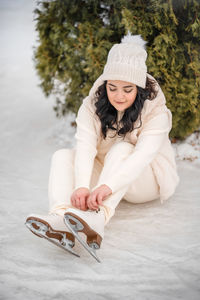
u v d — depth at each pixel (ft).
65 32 11.37
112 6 10.96
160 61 10.03
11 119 15.53
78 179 6.41
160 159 7.26
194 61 10.24
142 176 7.17
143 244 6.35
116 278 5.29
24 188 9.37
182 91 10.45
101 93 7.11
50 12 11.68
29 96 18.21
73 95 12.16
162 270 5.49
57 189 6.35
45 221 5.57
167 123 6.99
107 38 10.84
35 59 13.00
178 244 6.32
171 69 10.19
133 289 5.01
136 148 6.59
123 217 7.54
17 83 20.22
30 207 8.12
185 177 9.95
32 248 6.20
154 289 5.01
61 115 13.52
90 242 5.62
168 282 5.18
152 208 7.99
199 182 9.57
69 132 13.70
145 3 10.05
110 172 6.27
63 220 5.49
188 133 11.44
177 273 5.40
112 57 6.55
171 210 7.86
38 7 12.03
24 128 14.57
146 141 6.63
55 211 6.04
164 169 7.29
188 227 7.01
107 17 11.21
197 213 7.66
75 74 11.53
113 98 6.56
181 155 11.29
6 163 11.44
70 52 11.42
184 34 10.28
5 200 8.49
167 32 10.06
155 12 9.91
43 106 16.76
